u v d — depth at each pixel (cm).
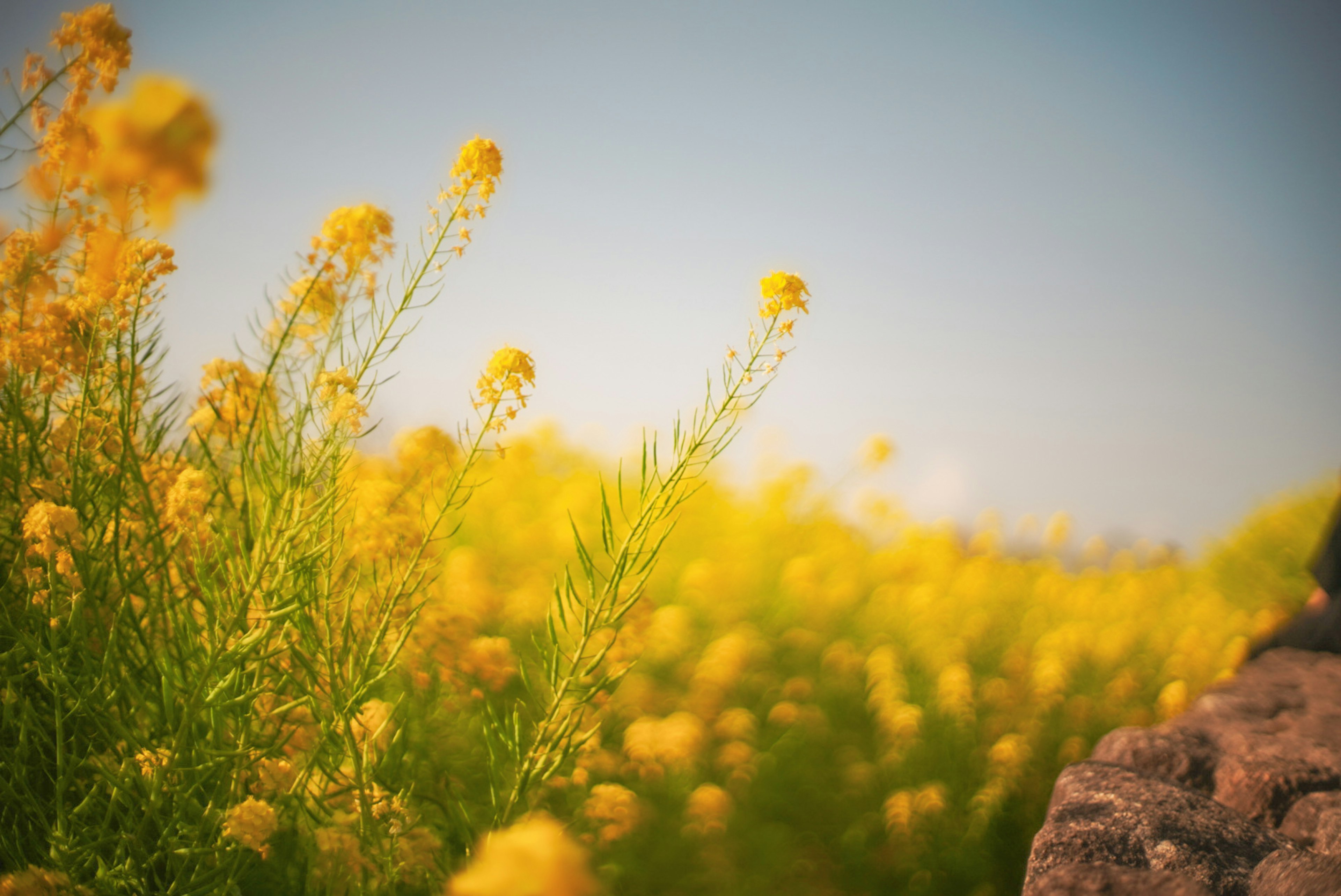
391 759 115
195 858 98
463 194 106
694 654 228
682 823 167
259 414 118
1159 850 103
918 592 294
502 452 111
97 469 108
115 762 102
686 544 299
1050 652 272
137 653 105
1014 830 203
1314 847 110
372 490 116
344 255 108
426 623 125
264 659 100
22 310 102
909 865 182
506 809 108
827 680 243
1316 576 198
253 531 111
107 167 44
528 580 215
